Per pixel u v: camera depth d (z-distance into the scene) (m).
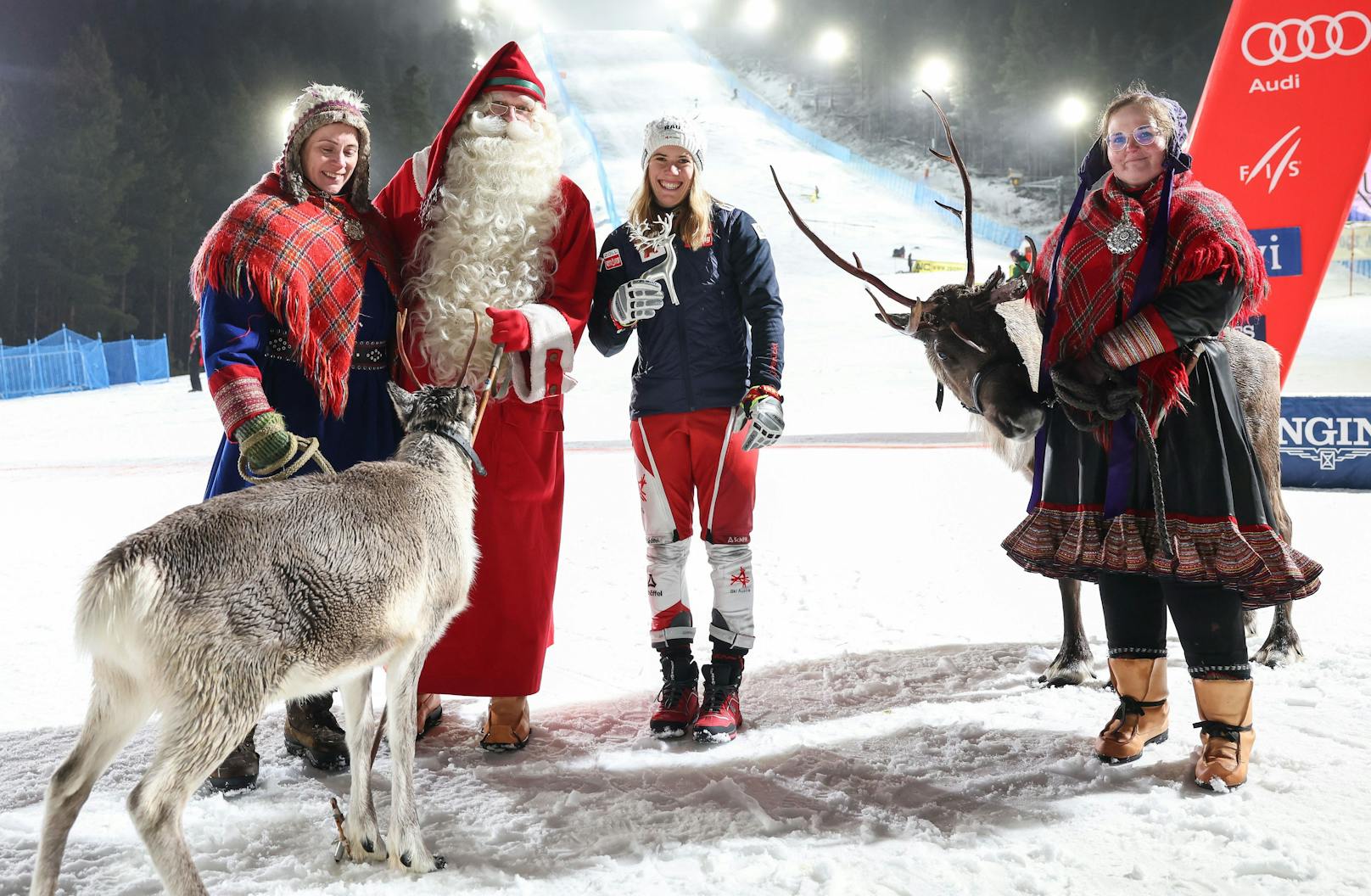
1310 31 5.66
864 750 3.13
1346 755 2.89
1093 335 2.90
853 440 12.12
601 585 5.53
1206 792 2.72
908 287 33.56
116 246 62.22
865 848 2.48
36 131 65.81
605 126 63.84
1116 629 2.99
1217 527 2.73
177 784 2.04
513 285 3.28
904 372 20.19
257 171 77.38
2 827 2.63
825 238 43.56
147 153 69.88
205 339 2.81
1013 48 81.44
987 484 8.63
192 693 2.05
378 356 3.17
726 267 3.43
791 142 63.09
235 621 2.08
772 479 9.39
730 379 3.44
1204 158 6.02
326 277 2.95
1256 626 4.27
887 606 4.92
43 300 59.97
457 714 3.66
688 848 2.49
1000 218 62.72
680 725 3.32
